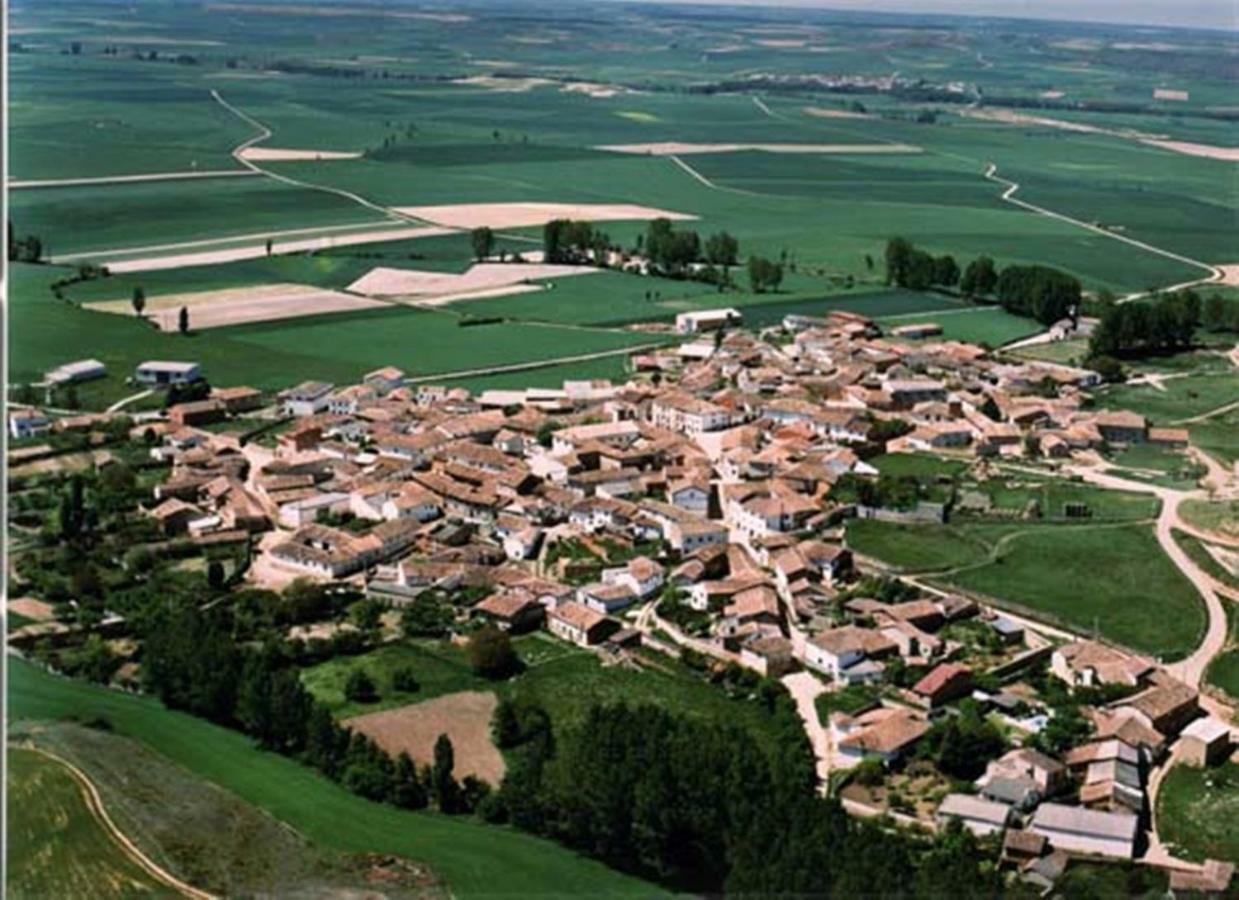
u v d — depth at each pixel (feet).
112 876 507.30
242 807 564.30
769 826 526.98
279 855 533.14
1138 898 523.29
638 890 530.68
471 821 574.56
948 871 510.58
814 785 605.73
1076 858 551.18
